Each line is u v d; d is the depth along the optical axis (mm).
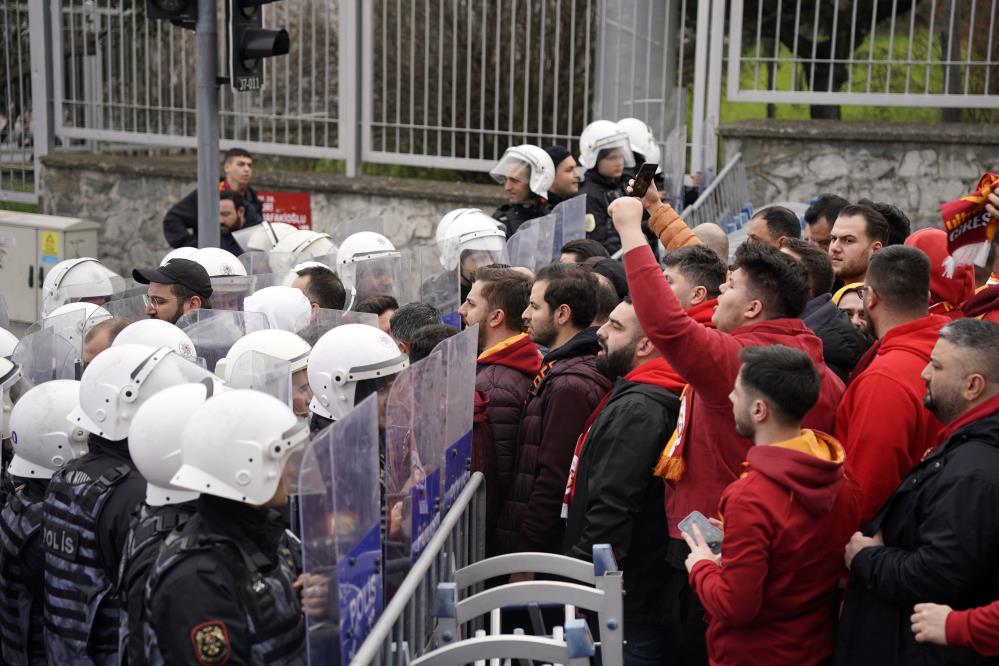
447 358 3102
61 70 11773
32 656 3338
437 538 2893
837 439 3203
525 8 10258
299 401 3674
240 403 2537
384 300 4715
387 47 10758
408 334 4160
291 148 11016
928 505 2770
